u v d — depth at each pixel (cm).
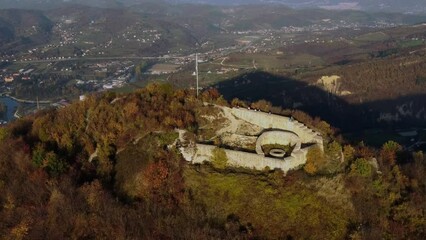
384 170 10100
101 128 11262
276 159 9419
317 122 11525
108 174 10238
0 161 10888
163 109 11450
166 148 10219
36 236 8775
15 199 9675
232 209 8956
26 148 10962
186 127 10662
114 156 10662
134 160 10244
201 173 9581
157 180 9450
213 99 12125
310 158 9594
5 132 12250
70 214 9019
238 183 9262
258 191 9081
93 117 11731
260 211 8856
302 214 8788
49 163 10244
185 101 11988
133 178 9919
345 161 9831
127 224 8719
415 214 9112
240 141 10475
